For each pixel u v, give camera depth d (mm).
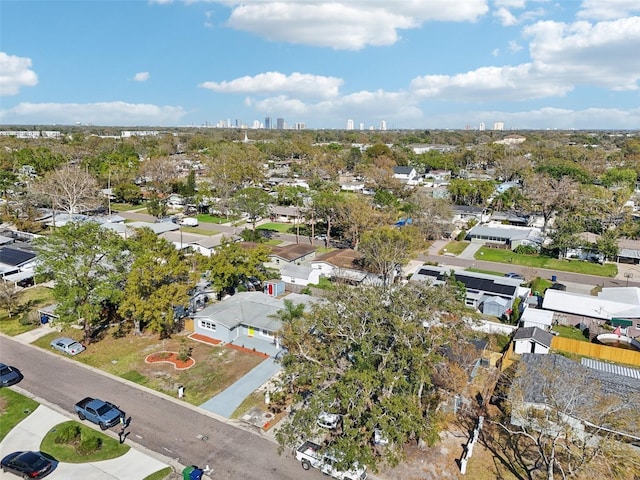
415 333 25703
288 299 41938
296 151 190125
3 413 30312
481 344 38250
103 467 25422
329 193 75875
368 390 23453
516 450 27391
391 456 23828
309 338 27891
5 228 80375
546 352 39156
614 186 113812
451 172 155500
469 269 64250
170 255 42688
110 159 132000
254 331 41531
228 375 35344
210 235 79375
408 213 80812
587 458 24891
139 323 42062
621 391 29359
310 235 81688
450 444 27828
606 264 68062
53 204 83625
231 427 29156
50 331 42938
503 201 97500
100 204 98500
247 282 51594
